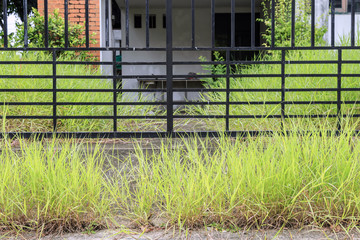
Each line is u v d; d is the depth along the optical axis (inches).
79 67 227.6
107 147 158.4
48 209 105.4
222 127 183.9
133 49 163.3
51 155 118.9
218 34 595.2
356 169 109.1
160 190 112.3
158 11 580.7
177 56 585.6
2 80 191.6
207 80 302.0
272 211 104.9
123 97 203.5
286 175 108.3
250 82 224.8
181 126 195.3
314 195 102.8
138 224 106.1
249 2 555.2
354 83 196.5
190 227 103.5
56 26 369.1
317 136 123.8
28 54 226.2
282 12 367.2
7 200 103.3
